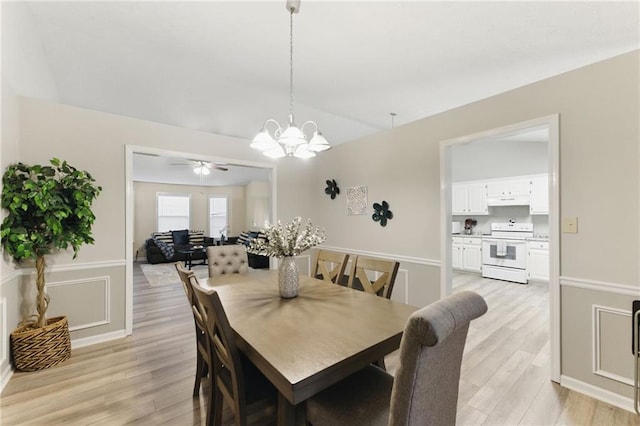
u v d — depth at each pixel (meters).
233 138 3.92
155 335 3.08
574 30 2.28
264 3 2.21
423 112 4.44
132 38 2.75
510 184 5.82
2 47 2.09
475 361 2.50
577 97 2.09
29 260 2.59
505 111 2.50
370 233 3.82
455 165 6.70
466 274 6.14
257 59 3.04
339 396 1.29
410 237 3.34
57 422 1.78
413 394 0.88
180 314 3.73
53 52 3.00
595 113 2.01
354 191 4.04
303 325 1.52
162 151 3.35
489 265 5.75
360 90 3.65
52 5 2.36
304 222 4.62
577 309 2.09
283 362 1.14
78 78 3.47
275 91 3.79
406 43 2.60
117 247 3.04
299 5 2.04
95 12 2.41
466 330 1.08
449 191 3.00
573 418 1.81
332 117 4.71
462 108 2.83
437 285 3.07
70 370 2.37
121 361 2.52
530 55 2.70
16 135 2.45
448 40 2.52
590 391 2.02
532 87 2.33
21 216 2.32
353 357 1.20
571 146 2.12
